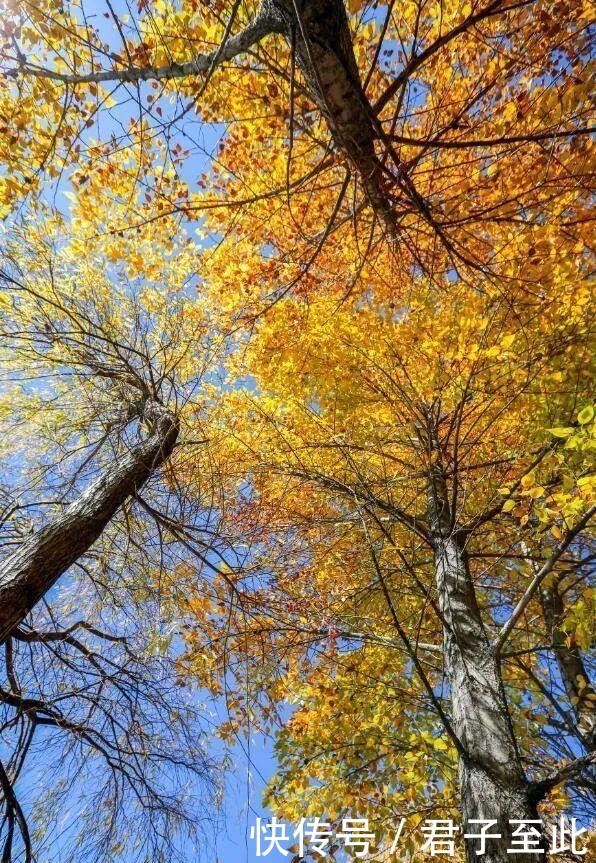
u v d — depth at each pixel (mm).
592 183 3674
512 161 3975
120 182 4430
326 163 3572
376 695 5008
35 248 4707
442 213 3600
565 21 3422
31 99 3830
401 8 4086
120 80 3121
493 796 2852
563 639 5012
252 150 4578
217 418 5852
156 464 4094
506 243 3945
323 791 4902
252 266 5332
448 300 4715
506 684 5250
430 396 4883
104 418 4914
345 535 5410
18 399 4973
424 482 5477
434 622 5582
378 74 4305
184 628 5000
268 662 4902
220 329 5223
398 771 4676
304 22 2605
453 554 4547
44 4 3205
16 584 2900
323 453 5637
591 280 3803
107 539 4684
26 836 3336
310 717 5219
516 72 3725
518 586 5789
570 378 4242
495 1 2914
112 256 5027
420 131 4590
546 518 3211
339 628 4641
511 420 5039
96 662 3957
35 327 4449
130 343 4840
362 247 4906
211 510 4422
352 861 4266
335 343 5129
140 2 3184
